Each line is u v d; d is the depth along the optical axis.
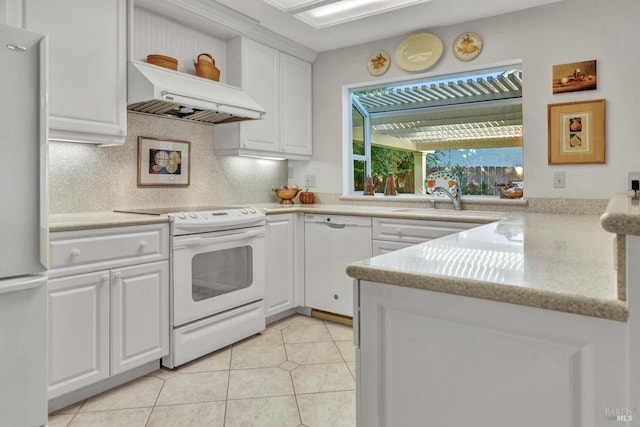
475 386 0.86
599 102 2.59
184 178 3.10
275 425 1.79
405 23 3.10
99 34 2.27
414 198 3.38
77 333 1.93
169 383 2.18
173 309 2.33
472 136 3.31
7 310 1.53
